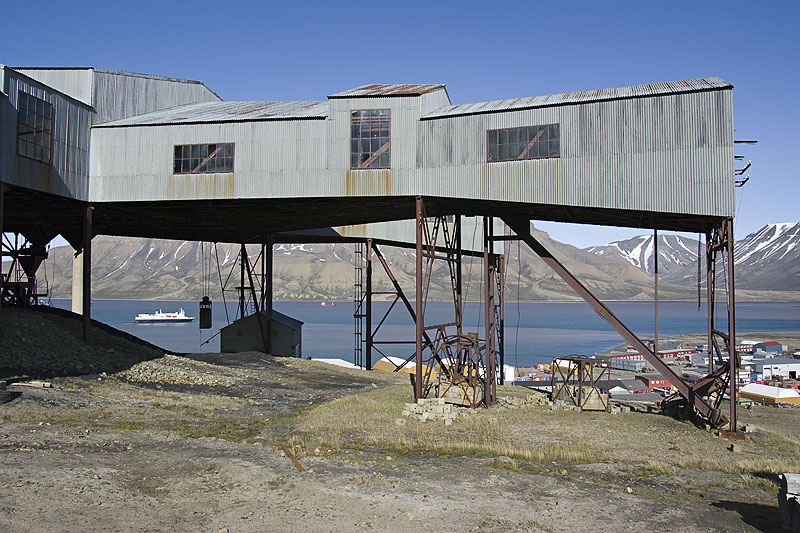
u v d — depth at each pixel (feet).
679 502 48.62
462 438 73.00
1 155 89.81
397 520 40.88
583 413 96.63
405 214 126.82
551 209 100.94
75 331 118.73
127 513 39.93
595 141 92.63
